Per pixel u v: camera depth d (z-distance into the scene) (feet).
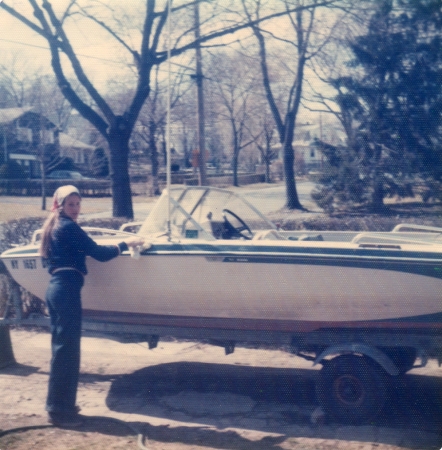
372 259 13.84
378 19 39.86
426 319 14.02
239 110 85.35
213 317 15.57
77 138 102.17
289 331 15.19
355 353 14.39
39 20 41.70
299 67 54.65
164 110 84.43
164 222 16.74
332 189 44.37
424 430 13.76
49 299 14.23
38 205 92.94
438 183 40.75
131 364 19.20
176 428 14.10
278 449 12.87
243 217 19.10
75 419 14.12
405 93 40.06
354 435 13.56
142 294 15.88
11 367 18.74
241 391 16.63
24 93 82.02
